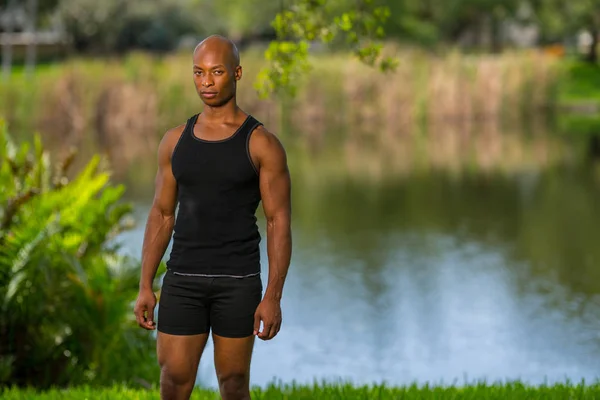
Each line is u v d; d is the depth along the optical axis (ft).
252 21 240.32
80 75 146.61
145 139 133.08
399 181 94.27
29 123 146.61
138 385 31.19
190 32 268.41
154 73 148.15
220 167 15.84
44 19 248.52
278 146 16.12
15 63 237.25
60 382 31.40
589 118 159.53
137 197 81.97
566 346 42.60
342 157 112.98
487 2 223.30
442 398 22.86
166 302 16.28
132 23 256.32
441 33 224.94
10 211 32.12
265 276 53.01
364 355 41.60
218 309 16.16
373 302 50.14
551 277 55.01
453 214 76.18
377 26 28.12
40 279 31.19
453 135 136.67
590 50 236.22
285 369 39.83
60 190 33.37
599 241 64.75
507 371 39.47
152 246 16.56
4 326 31.30
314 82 152.15
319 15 28.22
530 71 163.84
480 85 158.30
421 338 43.62
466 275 55.93
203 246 16.03
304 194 87.04
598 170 99.09
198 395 22.74
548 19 240.94
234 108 16.22
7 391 25.32
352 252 62.39
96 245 33.81
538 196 84.23
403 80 154.30
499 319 46.44
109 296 31.63
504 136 134.21
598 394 23.20
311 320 46.73
